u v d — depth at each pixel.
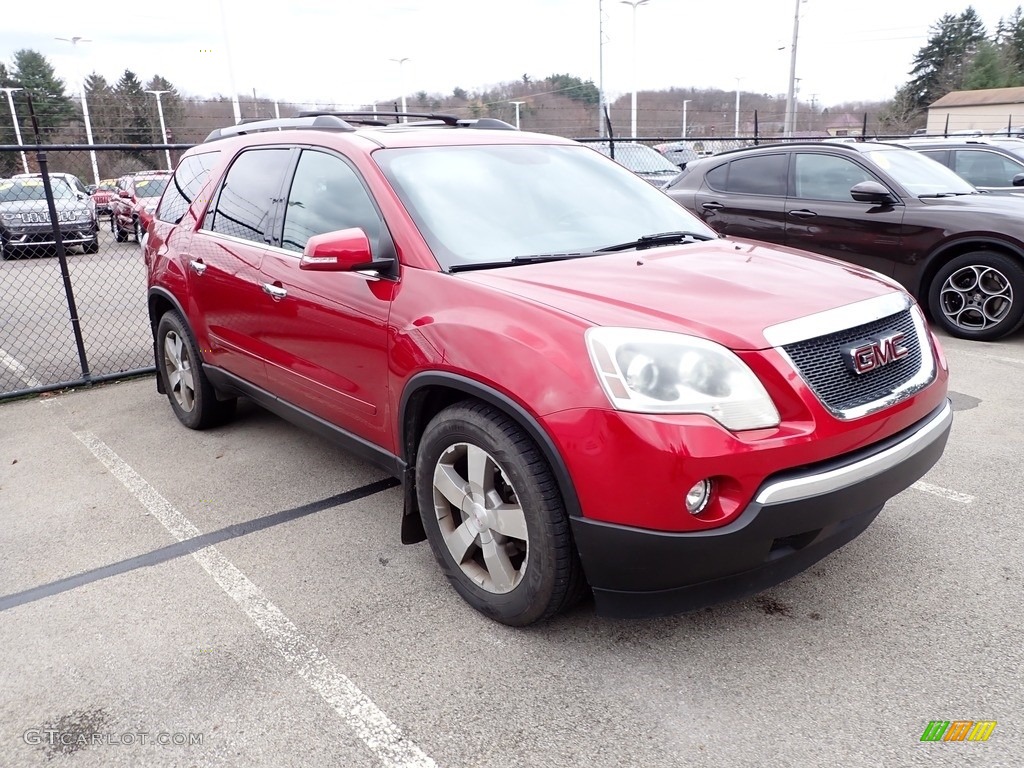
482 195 3.30
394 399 2.97
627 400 2.24
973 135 18.00
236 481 4.16
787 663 2.53
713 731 2.24
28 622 2.89
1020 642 2.59
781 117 30.09
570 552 2.47
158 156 20.89
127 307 9.99
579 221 3.39
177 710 2.40
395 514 3.74
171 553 3.40
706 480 2.22
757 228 7.74
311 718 2.35
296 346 3.54
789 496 2.25
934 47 72.88
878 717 2.27
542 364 2.38
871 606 2.83
